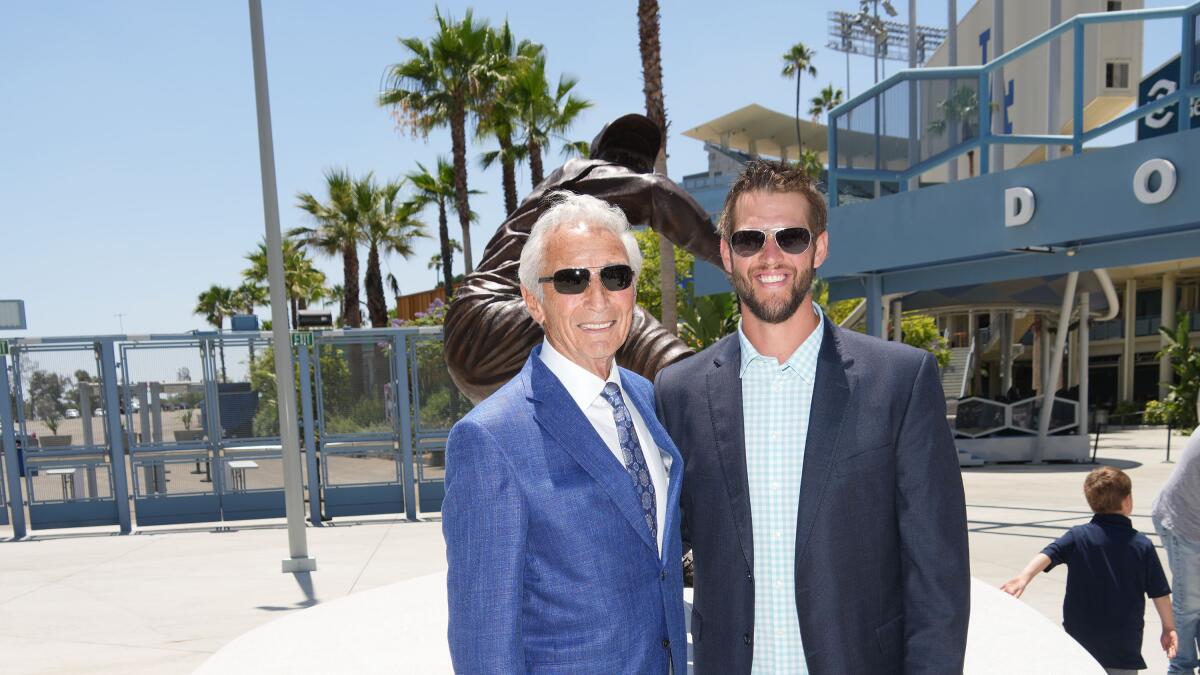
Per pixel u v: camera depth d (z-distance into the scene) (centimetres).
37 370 998
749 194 178
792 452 174
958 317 3894
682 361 197
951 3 2289
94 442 1014
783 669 171
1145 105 996
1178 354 2530
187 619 577
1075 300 1705
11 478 965
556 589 144
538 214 365
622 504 150
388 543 869
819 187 183
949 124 1182
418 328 1079
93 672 469
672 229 374
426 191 3009
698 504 179
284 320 734
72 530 1021
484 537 139
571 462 149
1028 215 1033
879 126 1277
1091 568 311
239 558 795
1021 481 1244
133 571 741
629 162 399
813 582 164
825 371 173
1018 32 2488
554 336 162
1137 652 305
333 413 1074
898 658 167
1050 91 1561
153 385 1034
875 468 166
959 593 162
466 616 137
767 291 173
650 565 154
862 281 1370
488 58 2041
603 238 160
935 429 167
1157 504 363
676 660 155
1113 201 959
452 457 147
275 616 582
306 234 2727
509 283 352
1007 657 281
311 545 864
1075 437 1576
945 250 1148
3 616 591
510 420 148
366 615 361
